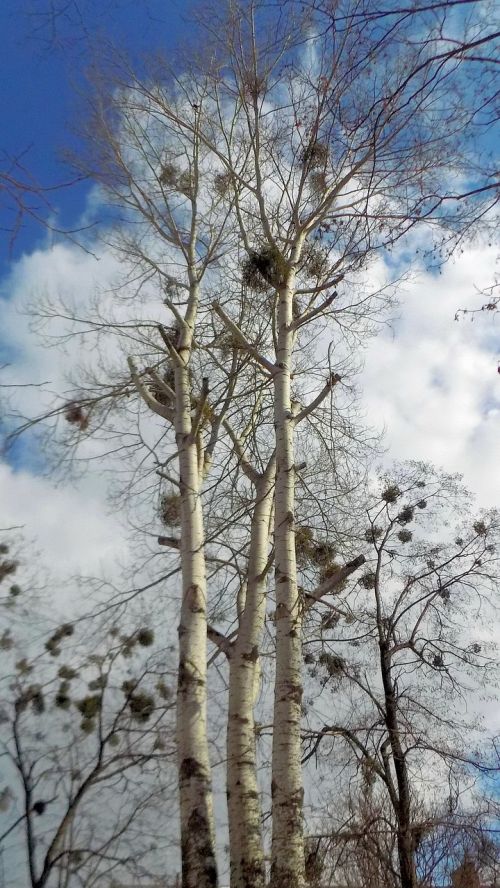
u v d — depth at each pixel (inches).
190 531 327.0
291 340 391.9
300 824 266.4
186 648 294.5
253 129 449.4
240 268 450.3
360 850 406.3
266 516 366.6
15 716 299.4
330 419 446.6
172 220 444.5
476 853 435.2
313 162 423.8
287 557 317.7
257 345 451.2
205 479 390.3
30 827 279.7
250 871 276.4
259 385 458.6
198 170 451.5
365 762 419.8
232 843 285.0
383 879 409.1
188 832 260.1
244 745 304.8
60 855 271.9
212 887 250.2
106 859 279.7
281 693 290.0
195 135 443.2
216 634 341.7
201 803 264.7
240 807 290.2
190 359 425.7
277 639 302.4
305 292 412.8
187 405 374.9
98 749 298.7
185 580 314.2
